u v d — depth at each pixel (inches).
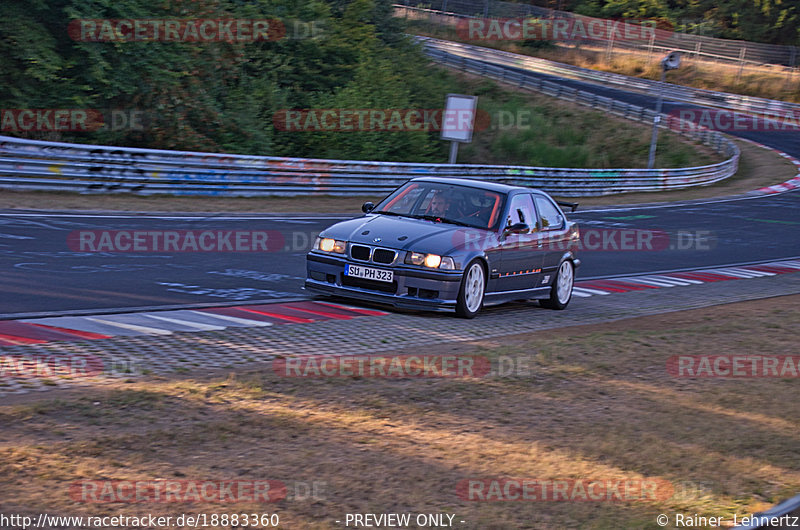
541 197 743.7
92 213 1104.8
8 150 1215.6
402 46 3742.6
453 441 354.6
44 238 883.4
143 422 341.7
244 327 536.1
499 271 665.6
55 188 1263.5
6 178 1211.9
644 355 549.6
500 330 606.9
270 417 361.4
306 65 2832.2
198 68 2187.5
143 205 1252.5
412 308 612.4
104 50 1808.6
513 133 3444.9
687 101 4623.5
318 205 1528.1
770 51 5364.2
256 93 2438.5
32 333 474.6
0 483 273.1
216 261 855.1
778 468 355.3
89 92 1891.0
